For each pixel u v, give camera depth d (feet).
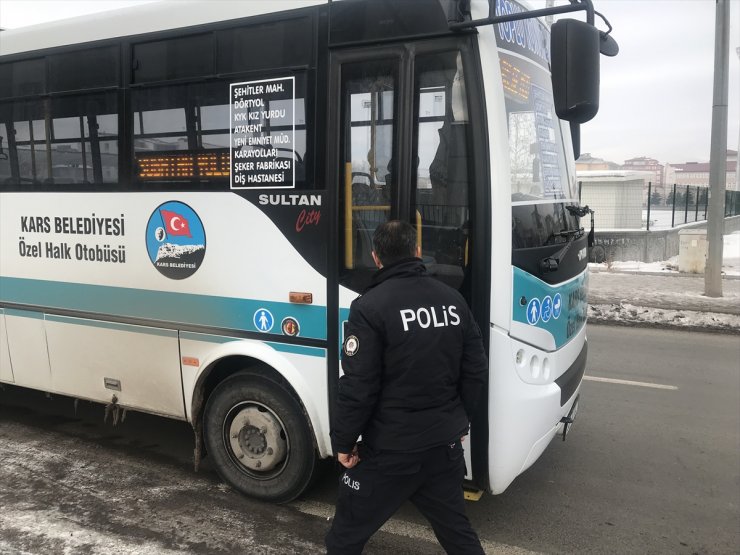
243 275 11.91
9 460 14.44
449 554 8.62
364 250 10.84
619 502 12.82
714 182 34.81
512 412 10.33
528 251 10.62
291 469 11.98
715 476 14.06
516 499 12.90
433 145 10.30
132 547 10.77
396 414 8.01
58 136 13.87
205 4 12.03
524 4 11.60
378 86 10.60
